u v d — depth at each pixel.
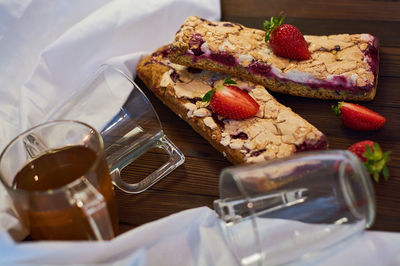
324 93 0.53
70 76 0.57
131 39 0.59
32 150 0.45
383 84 0.54
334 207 0.42
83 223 0.42
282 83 0.54
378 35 0.58
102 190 0.43
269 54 0.54
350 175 0.41
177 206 0.48
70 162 0.44
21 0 0.55
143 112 0.49
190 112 0.52
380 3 0.62
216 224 0.45
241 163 0.48
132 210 0.48
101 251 0.42
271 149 0.48
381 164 0.44
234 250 0.43
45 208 0.41
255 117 0.50
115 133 0.50
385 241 0.43
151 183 0.50
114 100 0.50
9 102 0.56
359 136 0.51
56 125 0.44
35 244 0.41
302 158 0.43
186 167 0.50
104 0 0.60
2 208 0.46
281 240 0.42
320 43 0.55
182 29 0.55
